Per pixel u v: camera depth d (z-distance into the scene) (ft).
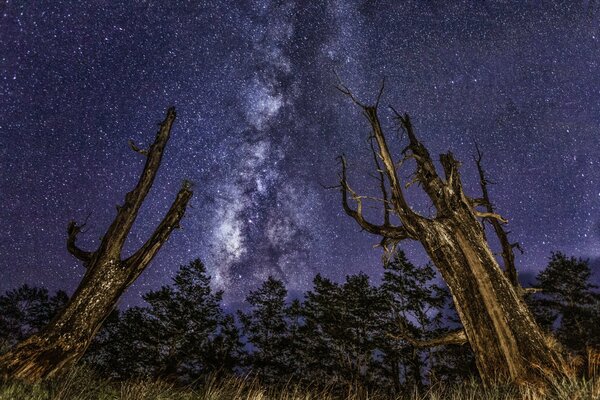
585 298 94.53
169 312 95.96
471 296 36.99
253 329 99.76
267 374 86.84
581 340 85.25
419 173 44.27
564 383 23.08
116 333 94.79
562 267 97.45
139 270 31.71
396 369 82.17
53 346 27.81
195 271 102.32
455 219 40.27
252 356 92.27
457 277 37.88
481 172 50.72
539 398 24.39
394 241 44.60
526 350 33.78
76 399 22.50
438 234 39.17
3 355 27.09
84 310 29.45
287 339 96.43
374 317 92.99
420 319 89.97
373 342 87.71
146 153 34.01
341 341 90.74
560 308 95.66
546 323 92.58
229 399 26.30
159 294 97.91
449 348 84.23
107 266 30.81
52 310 98.99
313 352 92.73
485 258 38.24
